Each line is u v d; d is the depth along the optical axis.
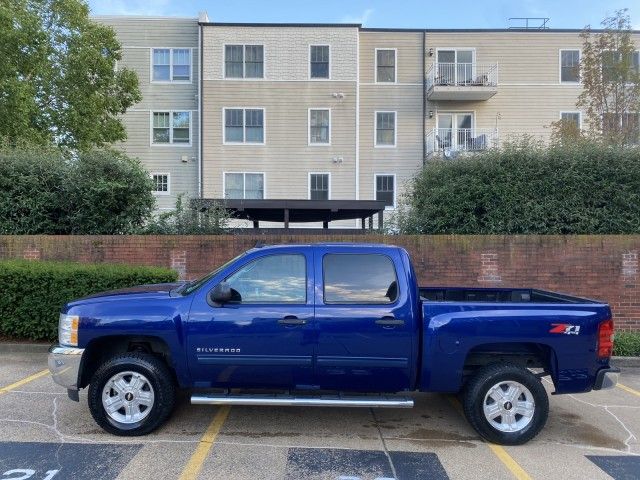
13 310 7.75
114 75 18.80
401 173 23.66
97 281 7.74
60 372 4.59
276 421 5.05
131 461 4.07
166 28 23.66
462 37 23.66
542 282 9.15
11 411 5.16
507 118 23.70
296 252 4.76
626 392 6.22
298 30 23.23
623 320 9.00
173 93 23.66
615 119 16.61
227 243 9.53
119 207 10.41
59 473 3.84
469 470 4.02
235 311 4.58
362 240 9.40
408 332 4.52
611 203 9.54
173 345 4.57
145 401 4.62
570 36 23.62
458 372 4.55
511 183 9.70
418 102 23.72
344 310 4.55
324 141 23.34
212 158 23.17
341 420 5.12
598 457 4.31
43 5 17.00
